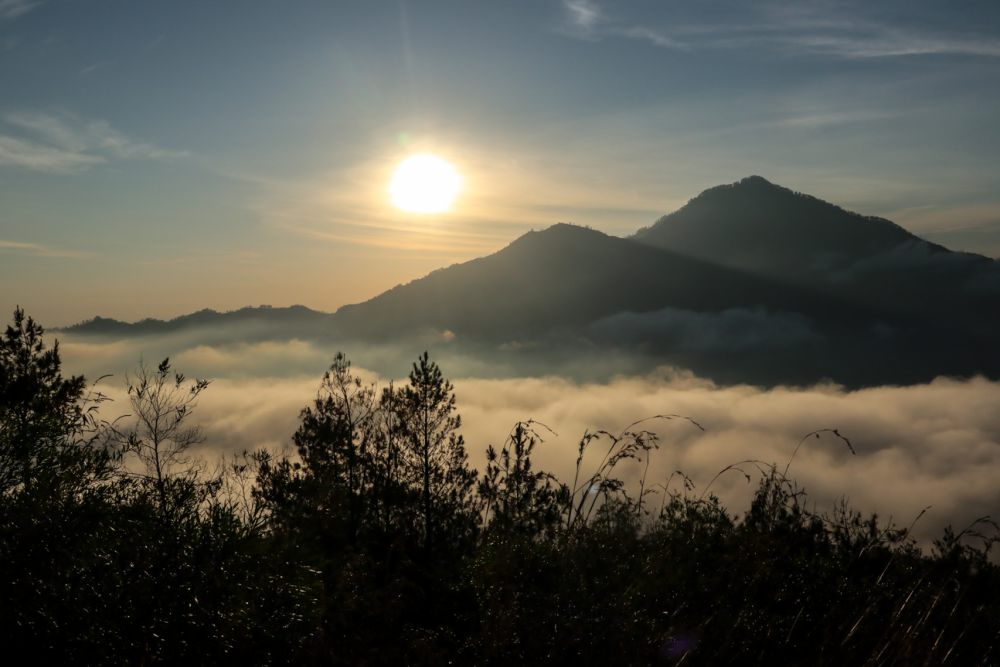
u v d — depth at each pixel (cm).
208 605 407
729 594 452
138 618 393
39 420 505
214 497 494
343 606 456
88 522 427
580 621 396
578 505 540
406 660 407
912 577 488
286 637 417
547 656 381
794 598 458
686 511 527
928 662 382
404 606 457
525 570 446
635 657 384
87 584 396
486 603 439
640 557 481
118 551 418
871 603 447
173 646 395
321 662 412
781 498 553
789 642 421
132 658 385
